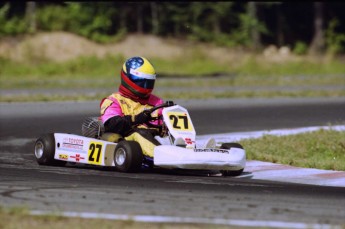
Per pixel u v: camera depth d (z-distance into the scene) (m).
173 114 32.28
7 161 37.00
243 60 140.12
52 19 133.62
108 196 23.73
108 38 134.25
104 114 33.50
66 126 52.16
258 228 18.92
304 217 20.81
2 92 82.88
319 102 71.00
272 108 65.19
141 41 136.50
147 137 31.91
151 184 27.33
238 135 46.66
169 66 131.00
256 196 24.72
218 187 27.06
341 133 46.22
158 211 21.12
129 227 18.77
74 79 110.81
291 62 142.50
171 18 145.50
